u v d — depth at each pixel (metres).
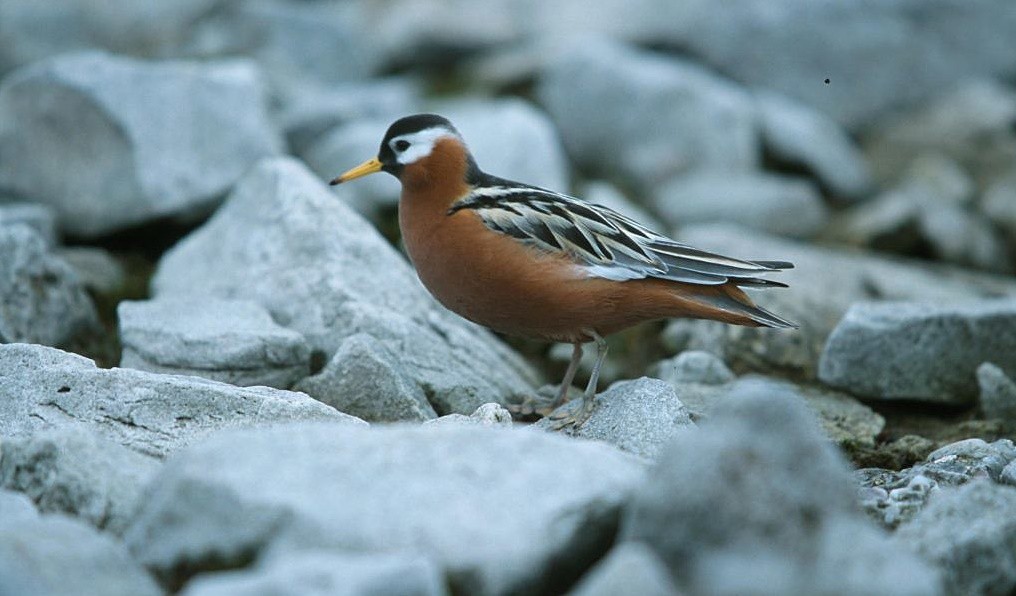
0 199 16.36
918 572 6.23
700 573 6.42
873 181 22.02
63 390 9.65
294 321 12.77
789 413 6.91
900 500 8.88
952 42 25.20
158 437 9.34
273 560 6.49
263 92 17.83
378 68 23.73
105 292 15.02
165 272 14.46
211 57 22.39
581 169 21.12
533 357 14.54
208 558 6.75
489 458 7.33
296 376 11.64
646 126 20.62
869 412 12.61
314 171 18.38
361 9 25.28
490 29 24.02
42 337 12.87
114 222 16.08
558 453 7.50
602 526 7.05
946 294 16.42
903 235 19.52
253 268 13.52
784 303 14.83
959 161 22.67
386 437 7.52
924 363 12.76
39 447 8.09
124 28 22.89
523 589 6.64
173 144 16.27
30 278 12.89
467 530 6.66
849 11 24.28
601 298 11.13
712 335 14.21
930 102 24.70
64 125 16.20
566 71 21.28
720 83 22.31
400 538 6.60
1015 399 12.45
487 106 20.45
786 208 19.52
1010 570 7.49
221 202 16.30
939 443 11.96
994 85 25.34
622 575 5.93
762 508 6.52
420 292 13.36
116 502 7.73
